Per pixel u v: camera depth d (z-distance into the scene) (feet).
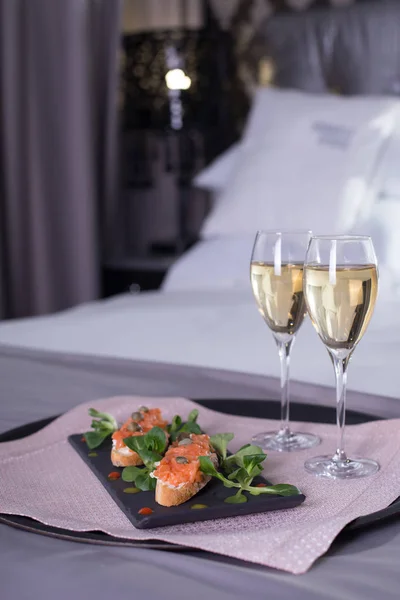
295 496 2.33
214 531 2.19
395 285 7.52
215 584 1.95
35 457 2.87
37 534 2.30
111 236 12.16
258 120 9.37
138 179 12.42
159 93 11.33
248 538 2.09
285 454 2.88
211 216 8.93
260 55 11.30
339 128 8.63
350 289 2.67
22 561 2.12
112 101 11.57
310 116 8.84
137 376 4.46
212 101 11.46
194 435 2.62
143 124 11.59
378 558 2.10
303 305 3.16
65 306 11.93
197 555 2.08
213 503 2.29
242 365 4.55
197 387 4.17
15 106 11.53
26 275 12.01
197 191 12.15
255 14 11.34
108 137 11.73
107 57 11.61
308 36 10.28
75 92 11.36
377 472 2.65
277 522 2.25
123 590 1.94
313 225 8.15
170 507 2.27
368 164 8.42
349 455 2.86
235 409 3.52
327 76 10.25
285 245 3.14
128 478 2.48
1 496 2.49
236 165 9.25
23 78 11.58
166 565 2.05
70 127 11.46
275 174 8.56
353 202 8.19
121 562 2.08
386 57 9.91
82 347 5.21
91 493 2.51
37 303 11.91
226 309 6.12
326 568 2.03
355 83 10.11
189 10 11.64
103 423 2.93
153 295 7.29
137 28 11.84
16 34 11.40
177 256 11.74
